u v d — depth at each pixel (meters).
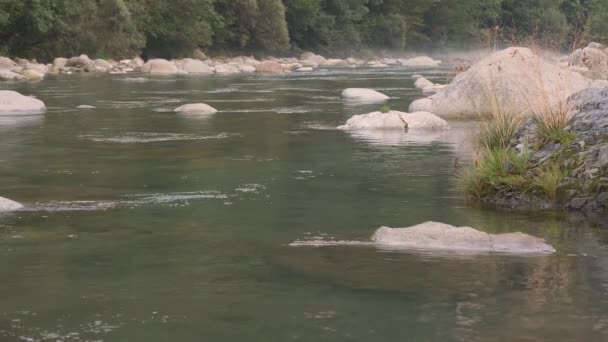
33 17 44.47
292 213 8.16
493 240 6.71
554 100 11.43
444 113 19.16
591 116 9.69
